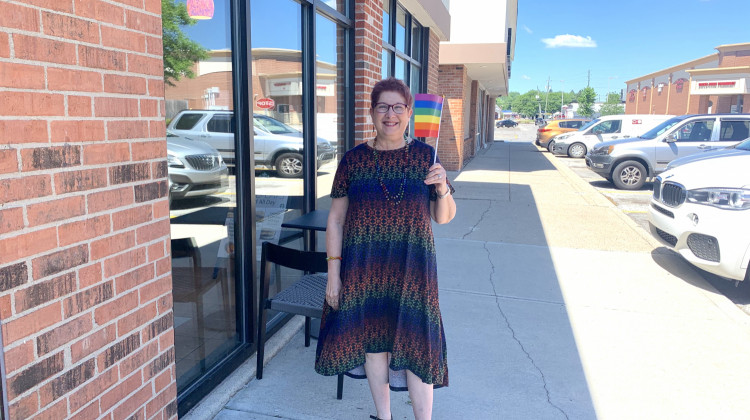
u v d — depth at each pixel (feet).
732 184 15.70
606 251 20.93
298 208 14.44
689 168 17.66
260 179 12.24
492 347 12.52
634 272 18.33
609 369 11.53
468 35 45.60
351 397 10.26
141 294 7.23
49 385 5.90
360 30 17.29
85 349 6.36
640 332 13.43
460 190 36.29
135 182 6.97
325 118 15.97
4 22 5.12
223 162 10.57
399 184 7.55
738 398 10.44
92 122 6.20
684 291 16.48
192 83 9.68
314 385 10.64
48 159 5.67
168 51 9.09
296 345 12.39
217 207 10.48
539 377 11.17
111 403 6.84
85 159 6.14
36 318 5.67
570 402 10.27
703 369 11.57
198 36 9.74
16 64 5.26
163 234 7.60
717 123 38.70
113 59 6.47
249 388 10.48
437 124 7.54
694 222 16.43
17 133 5.31
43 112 5.58
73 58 5.90
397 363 7.75
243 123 10.89
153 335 7.55
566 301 15.51
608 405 10.18
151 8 7.11
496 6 44.73
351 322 7.78
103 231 6.48
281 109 13.12
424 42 31.55
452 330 13.46
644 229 24.91
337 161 17.17
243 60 10.75
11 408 5.48
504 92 93.09
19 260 5.43
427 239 7.63
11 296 5.37
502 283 17.02
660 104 176.76
